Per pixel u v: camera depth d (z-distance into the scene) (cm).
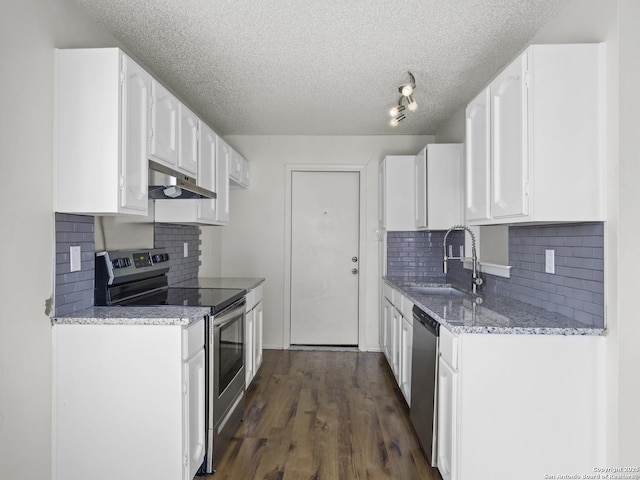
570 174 173
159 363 180
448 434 193
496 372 177
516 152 183
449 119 385
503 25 215
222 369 232
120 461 180
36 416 171
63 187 179
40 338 173
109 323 180
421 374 237
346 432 261
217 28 218
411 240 428
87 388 180
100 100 177
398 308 329
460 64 263
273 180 451
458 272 366
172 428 179
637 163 165
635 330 167
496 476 178
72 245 193
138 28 218
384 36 227
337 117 382
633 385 167
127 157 183
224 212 340
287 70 273
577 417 176
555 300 210
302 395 321
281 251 452
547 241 217
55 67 179
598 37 175
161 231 297
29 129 165
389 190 399
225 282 343
